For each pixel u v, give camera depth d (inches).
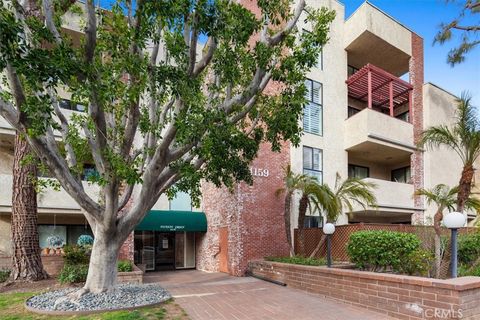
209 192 680.4
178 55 297.4
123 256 567.8
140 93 288.2
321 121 704.4
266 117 377.4
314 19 347.6
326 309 319.6
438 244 408.5
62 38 272.1
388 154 788.6
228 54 329.1
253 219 583.5
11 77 259.3
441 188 525.7
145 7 244.2
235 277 548.7
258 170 599.2
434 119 818.2
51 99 297.0
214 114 315.3
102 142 308.2
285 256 577.9
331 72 741.3
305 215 601.9
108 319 270.1
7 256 495.2
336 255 520.1
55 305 303.6
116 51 275.9
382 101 878.4
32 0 355.6
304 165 660.1
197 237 725.3
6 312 295.7
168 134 319.3
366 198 535.5
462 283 248.4
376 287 309.4
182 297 374.3
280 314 301.7
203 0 264.5
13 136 544.7
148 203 348.2
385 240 363.3
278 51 343.0
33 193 442.0
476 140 458.0
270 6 324.8
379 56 830.5
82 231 634.2
